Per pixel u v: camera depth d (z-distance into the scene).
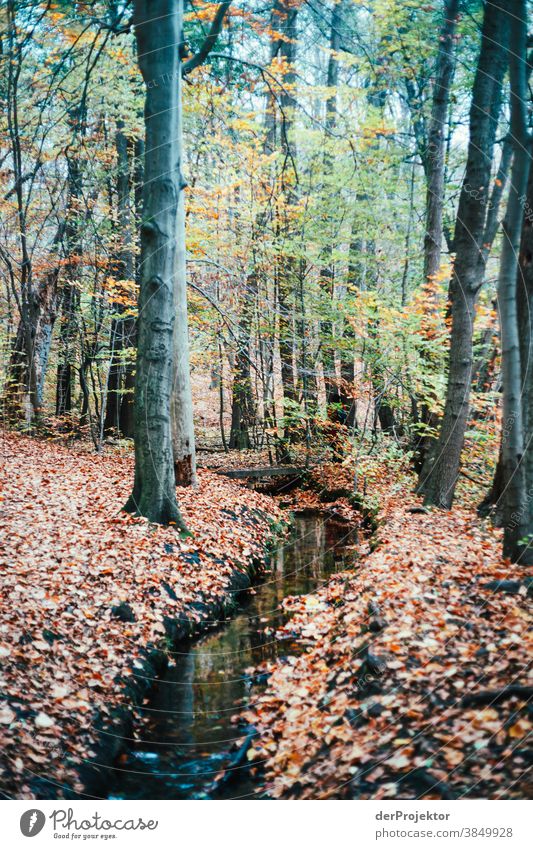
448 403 9.08
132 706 4.86
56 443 14.78
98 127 13.84
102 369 16.88
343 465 12.96
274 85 12.57
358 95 12.83
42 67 12.99
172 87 7.75
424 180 13.09
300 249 12.52
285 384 14.84
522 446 5.31
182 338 10.55
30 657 4.60
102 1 9.88
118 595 6.10
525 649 4.05
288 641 6.26
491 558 5.95
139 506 8.19
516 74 4.63
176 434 10.73
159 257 7.93
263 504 11.71
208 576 7.45
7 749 3.68
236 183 12.09
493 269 12.34
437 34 10.94
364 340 11.55
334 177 12.99
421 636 4.62
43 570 6.00
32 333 15.48
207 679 5.57
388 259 14.07
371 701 4.14
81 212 13.62
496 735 3.43
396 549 7.11
